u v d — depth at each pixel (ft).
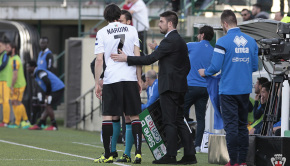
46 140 136.98
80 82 188.44
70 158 95.50
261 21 107.45
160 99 88.74
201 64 113.60
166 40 87.86
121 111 87.25
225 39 83.61
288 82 89.10
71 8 239.50
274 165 81.97
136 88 88.22
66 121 190.90
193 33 166.50
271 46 85.51
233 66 83.30
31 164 84.43
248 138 83.97
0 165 82.48
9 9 245.24
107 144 88.33
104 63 94.89
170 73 87.86
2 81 188.03
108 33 88.43
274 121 88.12
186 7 178.60
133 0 167.32
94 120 183.42
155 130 89.30
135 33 89.66
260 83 113.70
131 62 87.30
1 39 186.91
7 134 152.25
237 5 172.35
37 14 242.58
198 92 113.60
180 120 90.22
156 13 204.03
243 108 83.92
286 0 160.86
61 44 261.03
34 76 176.76
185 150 89.66
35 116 181.37
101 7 233.96
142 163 88.63
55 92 175.83
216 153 92.17
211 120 129.59
